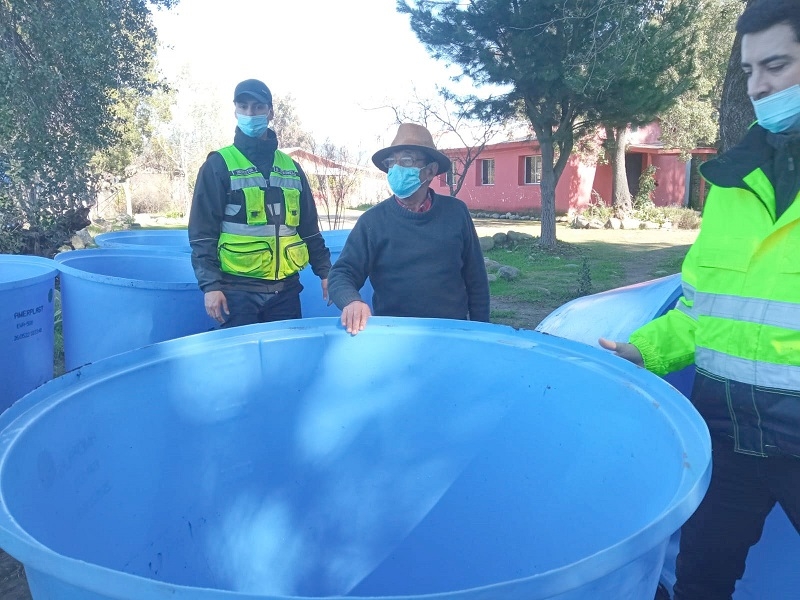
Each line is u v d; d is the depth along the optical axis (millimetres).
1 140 7129
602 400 1484
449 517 1821
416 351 1840
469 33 12086
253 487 1798
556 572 768
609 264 12016
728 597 1717
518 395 1695
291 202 2998
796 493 1450
